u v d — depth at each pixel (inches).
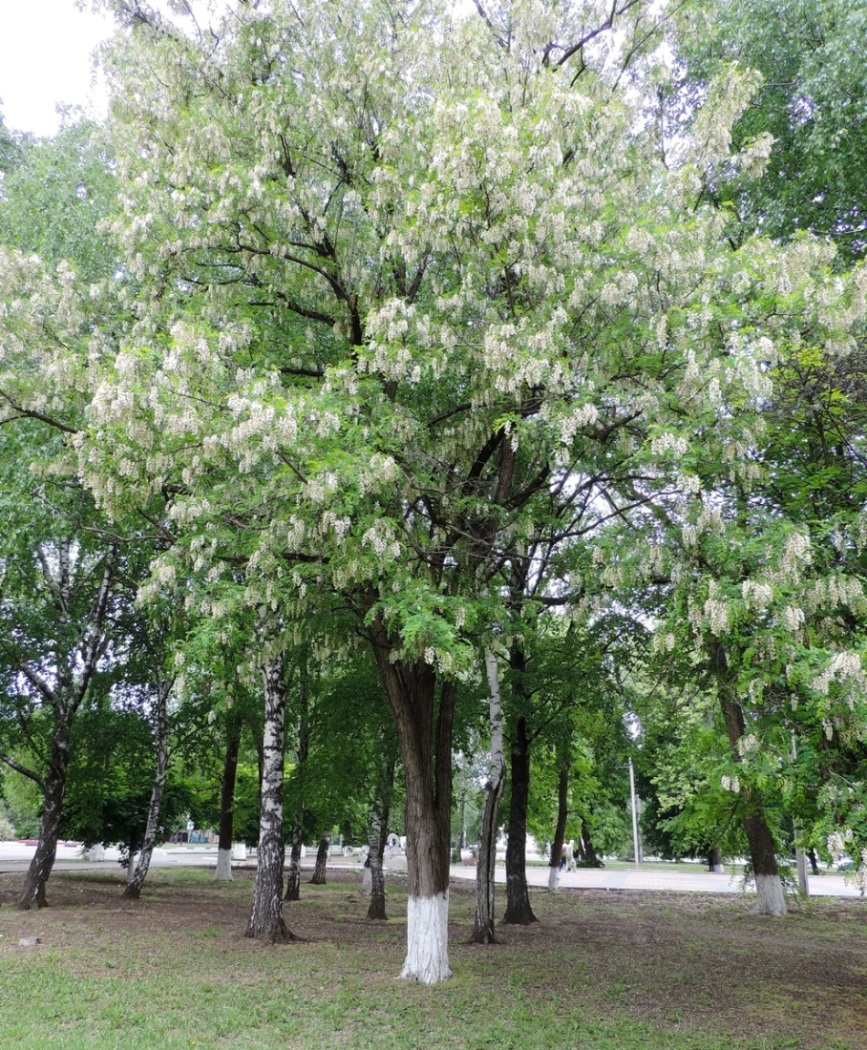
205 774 984.3
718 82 376.8
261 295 421.4
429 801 392.2
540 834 1363.2
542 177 331.0
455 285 388.5
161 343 339.6
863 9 408.5
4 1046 259.0
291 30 413.7
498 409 369.7
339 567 309.3
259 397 295.4
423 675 402.6
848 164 444.8
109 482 316.8
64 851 1502.2
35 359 375.2
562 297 335.6
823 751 271.6
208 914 585.9
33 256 364.8
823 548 293.6
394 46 412.5
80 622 592.7
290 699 700.7
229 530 329.7
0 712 584.7
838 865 259.9
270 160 388.5
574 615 370.3
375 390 351.3
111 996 327.0
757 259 314.8
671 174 356.8
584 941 523.5
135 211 382.3
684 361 311.3
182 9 431.2
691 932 583.8
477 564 377.1
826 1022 329.7
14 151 650.8
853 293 298.2
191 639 381.7
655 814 1753.2
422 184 339.0
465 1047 282.2
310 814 813.2
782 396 339.3
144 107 418.9
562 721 614.9
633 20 407.8
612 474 377.7
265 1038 282.7
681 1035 303.9
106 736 669.9
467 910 705.0
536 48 398.9
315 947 456.1
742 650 296.7
